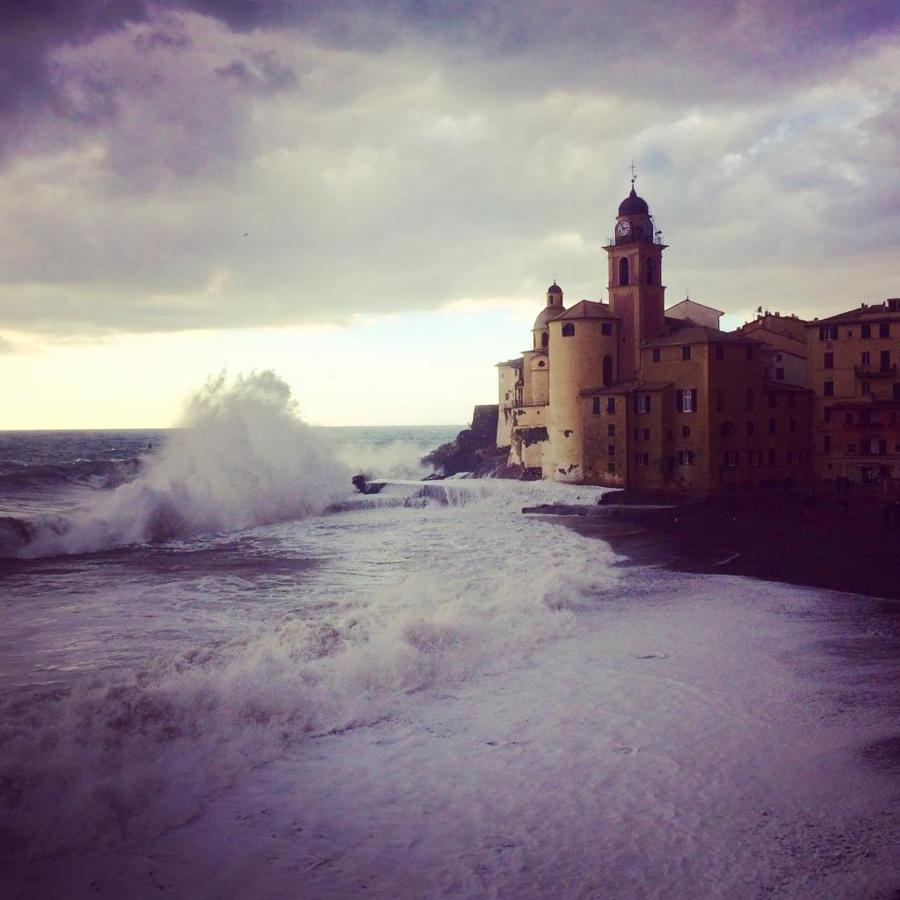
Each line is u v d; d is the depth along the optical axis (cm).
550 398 8150
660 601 3422
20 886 1300
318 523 6706
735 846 1429
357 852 1417
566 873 1351
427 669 2370
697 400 7119
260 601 3506
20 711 1983
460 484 8075
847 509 6116
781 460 7381
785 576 4006
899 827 1492
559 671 2420
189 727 1886
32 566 4519
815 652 2627
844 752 1822
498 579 3869
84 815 1498
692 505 6731
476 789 1648
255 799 1603
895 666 2467
